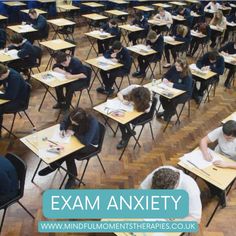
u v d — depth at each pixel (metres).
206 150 2.89
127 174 3.67
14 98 3.79
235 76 6.77
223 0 12.22
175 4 11.33
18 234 2.79
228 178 2.62
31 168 3.60
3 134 4.16
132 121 3.70
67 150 2.82
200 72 5.07
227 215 3.19
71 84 4.55
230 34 10.20
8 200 2.55
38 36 6.64
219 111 5.38
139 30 7.23
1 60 4.68
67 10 9.41
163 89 4.29
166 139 4.42
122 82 6.05
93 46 7.70
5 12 8.74
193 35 7.31
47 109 4.86
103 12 9.76
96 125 3.08
